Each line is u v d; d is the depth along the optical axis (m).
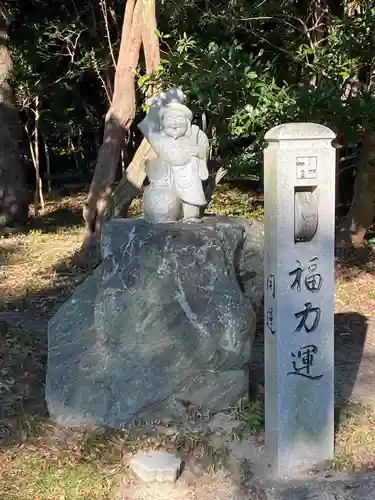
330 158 4.04
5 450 4.45
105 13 12.73
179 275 4.77
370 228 11.45
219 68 7.01
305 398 4.21
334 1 9.87
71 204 16.06
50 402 4.89
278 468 4.21
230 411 4.92
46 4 14.67
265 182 4.13
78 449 4.44
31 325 7.06
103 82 14.21
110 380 4.80
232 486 4.12
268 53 8.69
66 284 8.63
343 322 7.49
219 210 12.73
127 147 16.75
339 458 4.34
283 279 4.06
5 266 9.65
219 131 7.64
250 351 4.92
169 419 4.77
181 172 5.15
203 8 9.79
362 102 7.14
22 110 15.22
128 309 4.81
